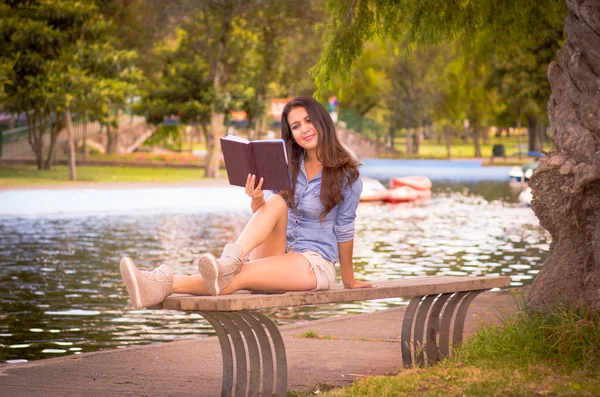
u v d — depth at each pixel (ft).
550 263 23.39
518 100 202.18
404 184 117.70
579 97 23.09
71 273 47.06
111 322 34.01
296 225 20.10
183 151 237.04
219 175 137.59
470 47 41.37
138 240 62.85
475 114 233.55
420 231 71.41
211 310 16.98
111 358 24.91
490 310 32.32
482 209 96.02
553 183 23.18
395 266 50.24
